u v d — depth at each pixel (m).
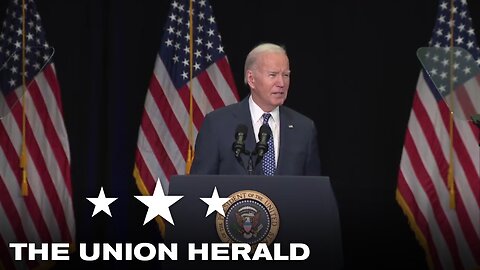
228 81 23.42
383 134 24.23
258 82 14.82
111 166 23.88
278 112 15.16
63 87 24.22
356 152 24.23
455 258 22.72
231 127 14.84
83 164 24.19
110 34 24.08
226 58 23.58
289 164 14.59
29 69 23.36
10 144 22.88
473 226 22.62
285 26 24.44
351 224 24.16
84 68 24.23
